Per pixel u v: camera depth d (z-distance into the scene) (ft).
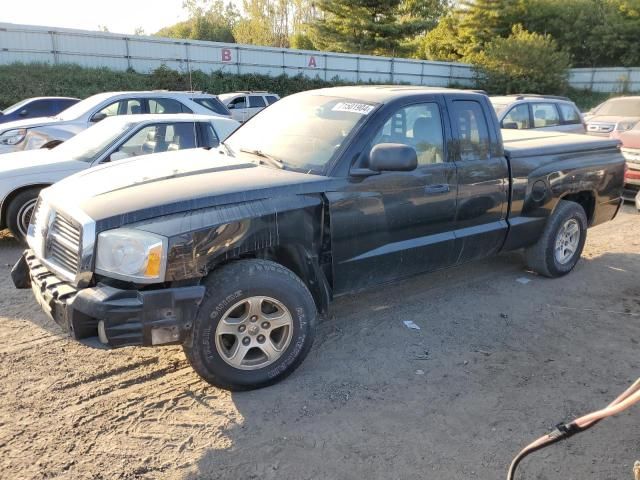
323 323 15.29
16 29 82.84
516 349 14.03
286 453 9.86
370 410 11.21
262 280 11.23
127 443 10.01
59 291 10.56
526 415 11.17
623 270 20.49
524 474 9.47
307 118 14.52
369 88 15.76
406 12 134.62
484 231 16.08
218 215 10.79
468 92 15.92
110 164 13.82
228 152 14.78
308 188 12.05
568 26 161.48
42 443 9.89
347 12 129.90
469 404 11.51
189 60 99.25
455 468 9.57
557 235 18.61
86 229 10.19
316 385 12.10
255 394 11.70
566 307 16.87
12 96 74.64
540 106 38.55
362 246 13.20
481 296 17.53
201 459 9.66
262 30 172.55
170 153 14.93
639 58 155.02
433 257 14.94
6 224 20.72
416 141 14.28
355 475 9.34
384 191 13.32
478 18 152.25
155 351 13.46
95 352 13.28
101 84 84.17
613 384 12.44
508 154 16.65
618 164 20.52
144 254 10.09
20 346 13.41
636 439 10.53
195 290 10.44
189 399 11.46
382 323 15.35
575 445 10.31
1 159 22.21
